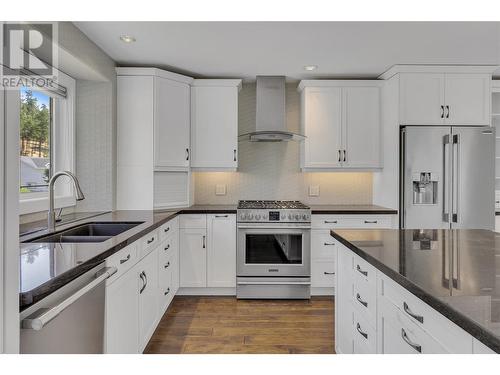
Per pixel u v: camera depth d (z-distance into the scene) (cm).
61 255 147
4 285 82
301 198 423
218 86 380
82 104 323
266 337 266
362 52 315
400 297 131
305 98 384
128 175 342
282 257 356
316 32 273
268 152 421
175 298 356
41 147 280
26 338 102
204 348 248
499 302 95
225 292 366
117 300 177
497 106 419
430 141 342
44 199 264
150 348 248
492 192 341
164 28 265
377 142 385
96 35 276
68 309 127
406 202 343
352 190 423
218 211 357
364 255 156
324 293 368
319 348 249
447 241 180
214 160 380
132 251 202
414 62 341
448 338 99
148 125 342
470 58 330
